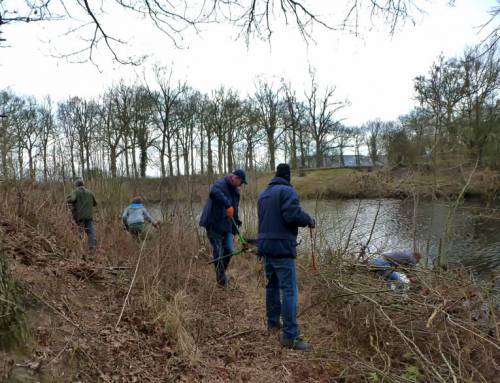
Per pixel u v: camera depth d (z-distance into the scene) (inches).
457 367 111.9
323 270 177.9
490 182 383.9
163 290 148.6
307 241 253.1
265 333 140.3
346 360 119.3
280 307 139.8
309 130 1397.6
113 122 1027.9
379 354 118.3
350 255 223.9
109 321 121.2
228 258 190.5
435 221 403.5
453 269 186.1
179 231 216.1
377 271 189.9
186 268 178.7
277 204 128.6
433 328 125.0
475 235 360.5
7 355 83.2
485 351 113.9
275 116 1371.8
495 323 120.1
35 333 96.0
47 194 240.7
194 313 140.9
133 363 105.0
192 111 1293.1
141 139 1062.4
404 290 154.1
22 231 171.3
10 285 95.6
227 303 166.7
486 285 150.1
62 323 106.7
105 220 266.5
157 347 115.7
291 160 1374.3
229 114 1293.1
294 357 124.3
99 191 308.3
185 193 267.6
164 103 1127.0
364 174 495.8
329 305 155.0
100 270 160.9
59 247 175.3
